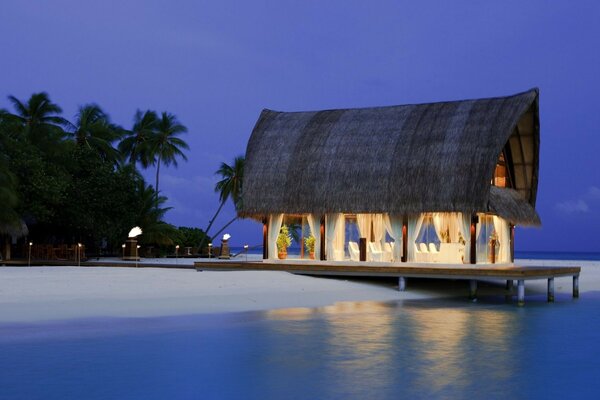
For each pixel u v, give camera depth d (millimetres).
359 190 28625
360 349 14664
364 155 29281
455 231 28266
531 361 13984
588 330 18484
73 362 13023
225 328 17016
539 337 17156
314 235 29906
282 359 13570
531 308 23906
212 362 13227
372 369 12828
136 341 15102
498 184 31359
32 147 46625
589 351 15320
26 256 45656
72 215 47625
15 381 11625
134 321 17688
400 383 11789
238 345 14883
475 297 25750
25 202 43969
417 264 27375
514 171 32562
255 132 32219
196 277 25750
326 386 11539
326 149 30094
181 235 58719
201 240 63875
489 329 18219
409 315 20328
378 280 29094
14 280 23188
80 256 44500
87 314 18406
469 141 27953
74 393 10953
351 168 29141
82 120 57688
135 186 52875
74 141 52781
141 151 63875
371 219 29281
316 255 29781
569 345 16062
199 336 15859
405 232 28375
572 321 20344
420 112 30266
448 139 28359
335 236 29719
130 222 51688
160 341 15156
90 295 21281
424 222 28703
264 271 27672
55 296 20719
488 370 12992
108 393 11000
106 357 13508
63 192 46750
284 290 24484
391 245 28859
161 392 11109
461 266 26312
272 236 30578
